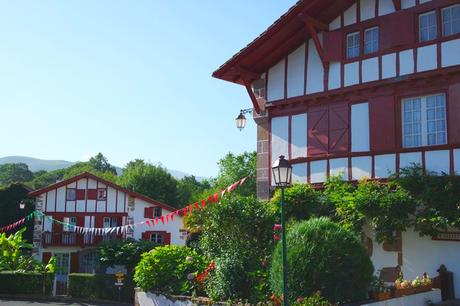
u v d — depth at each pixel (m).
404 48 13.91
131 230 32.09
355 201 13.38
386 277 13.70
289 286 8.87
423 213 12.62
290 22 15.23
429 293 11.34
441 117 13.28
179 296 11.36
